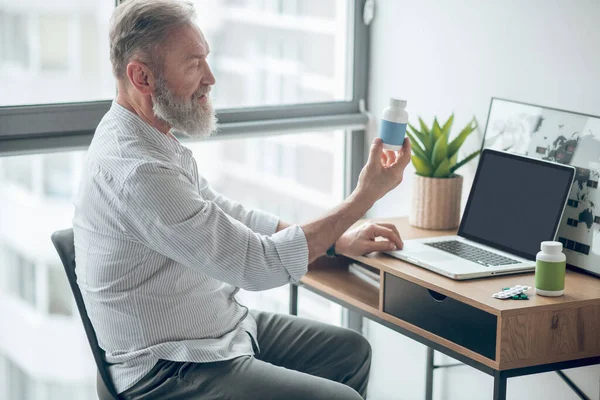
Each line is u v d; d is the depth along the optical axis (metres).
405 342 2.93
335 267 2.50
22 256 2.76
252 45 2.97
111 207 1.79
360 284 2.36
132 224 1.78
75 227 1.91
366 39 2.98
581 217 2.13
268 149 3.08
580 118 2.17
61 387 2.97
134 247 1.81
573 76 2.22
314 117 2.91
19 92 2.41
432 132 2.48
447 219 2.46
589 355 1.91
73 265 1.93
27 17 2.43
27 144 2.37
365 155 3.05
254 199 3.10
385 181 2.00
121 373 1.88
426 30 2.72
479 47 2.52
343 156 3.08
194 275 1.90
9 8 2.41
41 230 2.76
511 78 2.42
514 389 2.51
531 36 2.34
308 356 2.10
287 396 1.77
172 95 1.86
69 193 2.72
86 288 1.88
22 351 2.85
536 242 2.14
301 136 3.07
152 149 1.86
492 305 1.81
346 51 2.99
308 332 2.13
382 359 3.07
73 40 2.48
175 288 1.86
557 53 2.26
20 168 2.64
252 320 2.14
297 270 1.87
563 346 1.87
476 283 1.98
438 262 2.10
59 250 1.92
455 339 1.92
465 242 2.31
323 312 3.24
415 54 2.78
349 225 1.94
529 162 2.22
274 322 2.17
